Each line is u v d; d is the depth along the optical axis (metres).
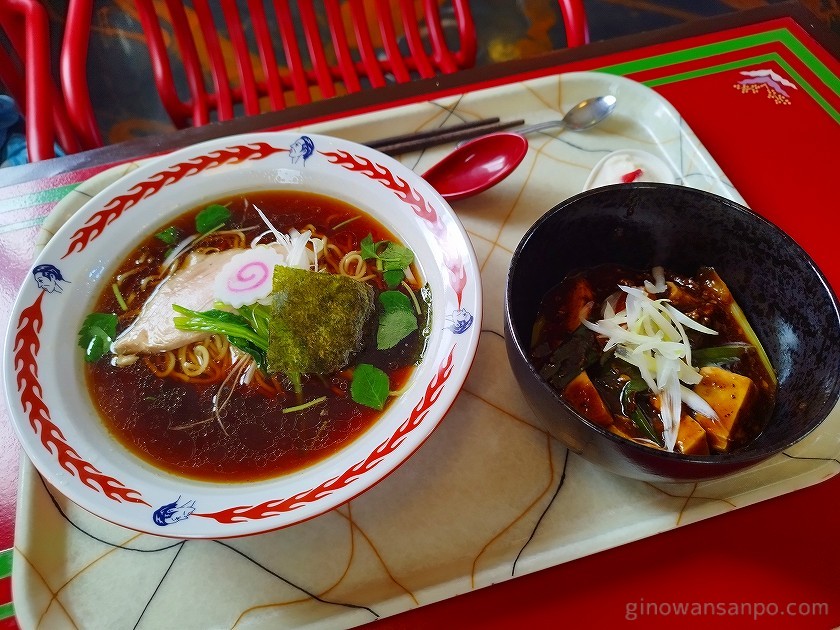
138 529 0.30
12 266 0.45
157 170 0.44
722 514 0.35
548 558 0.33
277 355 0.38
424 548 0.34
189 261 0.44
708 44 0.57
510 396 0.39
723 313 0.37
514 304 0.35
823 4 0.89
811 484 0.35
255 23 0.69
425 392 0.35
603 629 0.32
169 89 0.68
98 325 0.41
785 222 0.46
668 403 0.34
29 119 0.55
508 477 0.36
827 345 0.32
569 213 0.36
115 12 0.96
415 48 0.73
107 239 0.42
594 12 1.01
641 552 0.34
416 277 0.42
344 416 0.38
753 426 0.34
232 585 0.33
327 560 0.33
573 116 0.51
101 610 0.32
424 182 0.42
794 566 0.34
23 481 0.34
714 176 0.47
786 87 0.54
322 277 0.39
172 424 0.38
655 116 0.51
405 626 0.32
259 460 0.36
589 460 0.33
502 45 0.99
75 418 0.36
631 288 0.38
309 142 0.45
